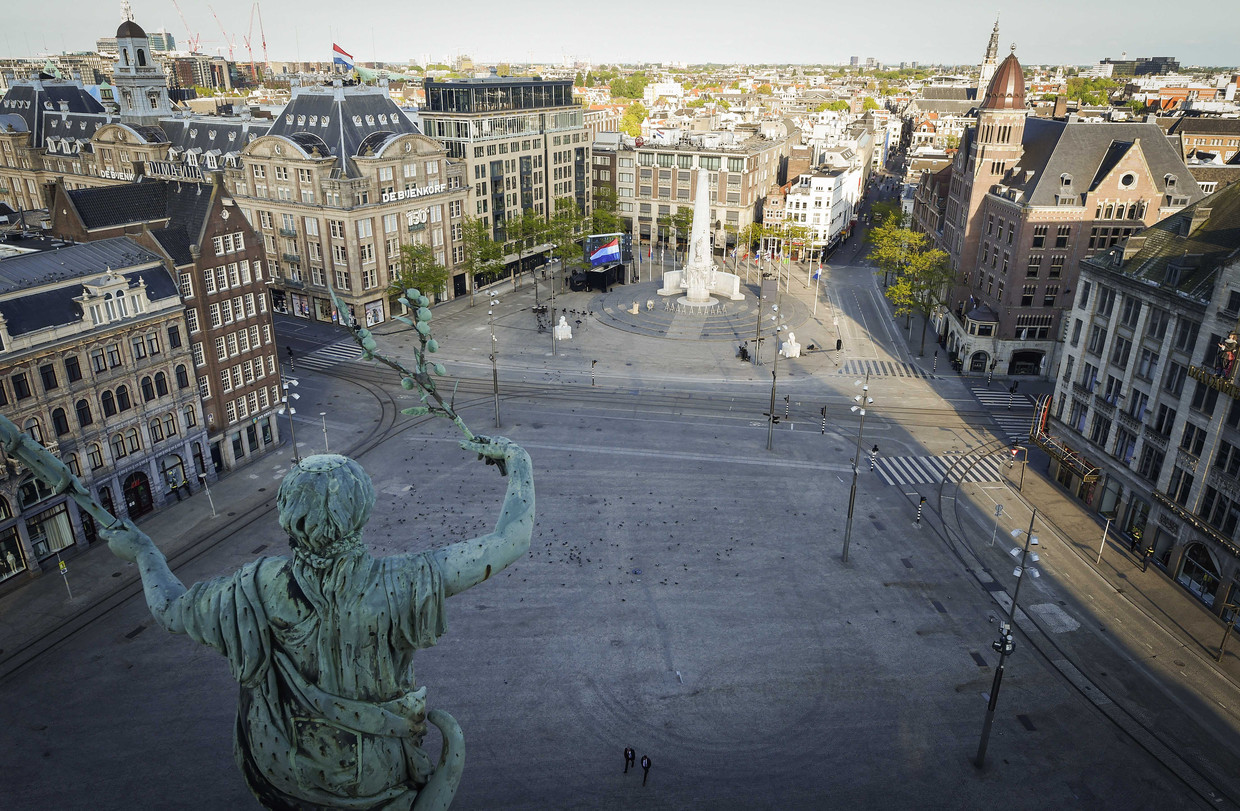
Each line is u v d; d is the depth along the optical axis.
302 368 112.44
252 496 78.62
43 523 66.25
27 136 166.00
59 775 46.31
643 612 61.06
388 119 133.50
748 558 68.38
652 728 50.22
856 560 68.56
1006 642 45.09
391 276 132.50
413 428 93.94
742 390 106.94
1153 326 70.44
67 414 67.12
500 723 50.31
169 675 54.75
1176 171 107.12
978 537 73.00
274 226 130.88
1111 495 76.62
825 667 55.78
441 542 69.12
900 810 44.78
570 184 176.12
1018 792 46.16
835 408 101.44
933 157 191.62
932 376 113.50
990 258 116.25
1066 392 82.88
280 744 7.56
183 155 145.12
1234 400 60.97
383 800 7.84
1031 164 113.62
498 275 157.75
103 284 68.81
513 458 9.16
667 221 180.38
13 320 62.97
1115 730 51.16
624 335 128.88
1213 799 46.22
